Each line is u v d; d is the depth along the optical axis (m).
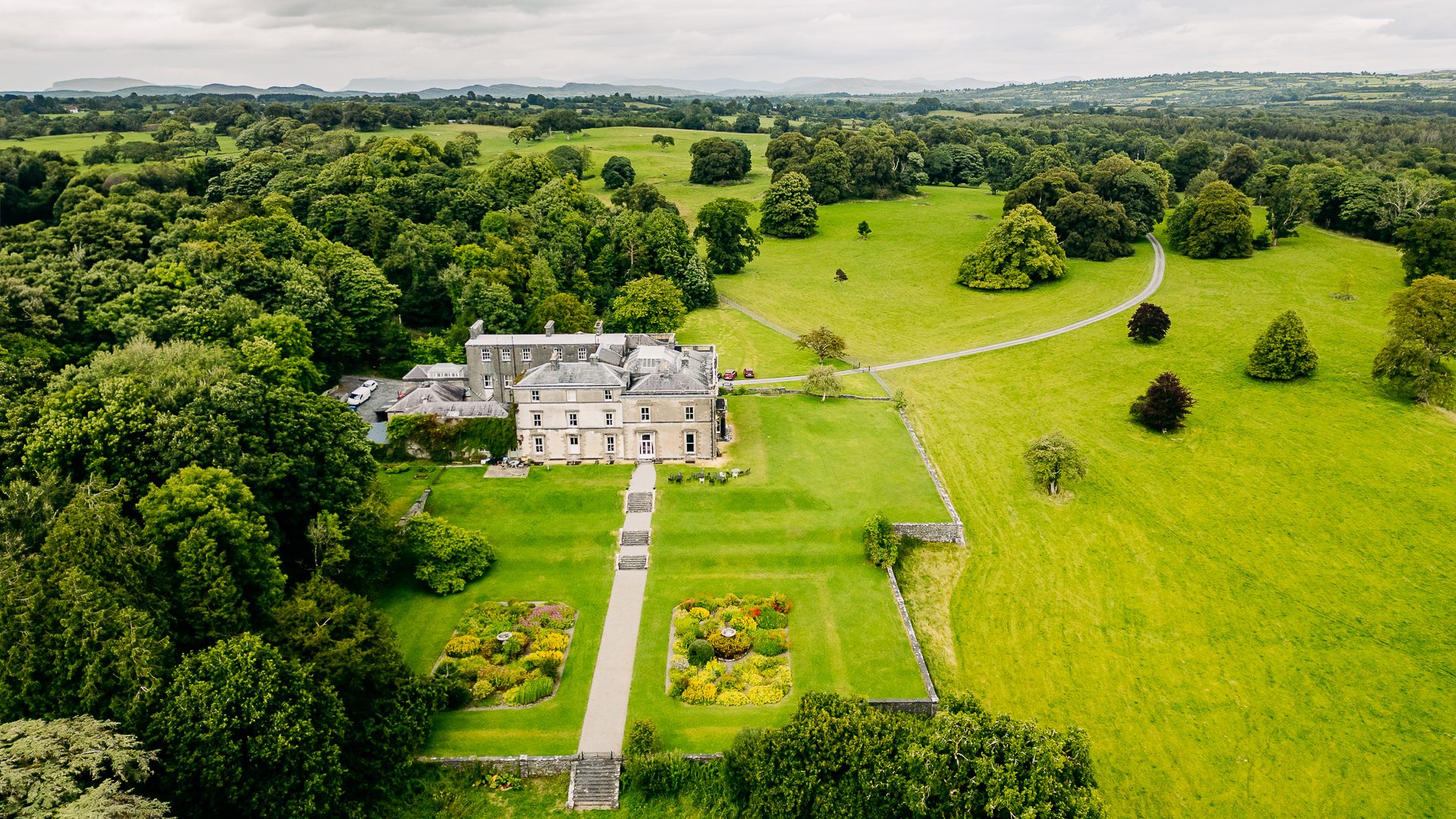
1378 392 118.75
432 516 85.19
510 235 157.62
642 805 56.41
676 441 97.31
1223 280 172.12
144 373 77.44
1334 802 60.38
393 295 127.00
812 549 82.69
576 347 105.44
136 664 48.44
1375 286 163.25
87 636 48.84
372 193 162.25
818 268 191.00
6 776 40.66
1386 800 60.50
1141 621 77.88
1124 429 113.50
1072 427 114.19
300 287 114.88
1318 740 65.38
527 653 68.56
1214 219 184.62
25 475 68.06
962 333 151.12
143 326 99.19
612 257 161.75
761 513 87.75
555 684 65.62
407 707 58.53
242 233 125.94
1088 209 189.00
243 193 168.75
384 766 56.22
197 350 87.00
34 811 39.97
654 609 74.62
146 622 51.03
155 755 45.84
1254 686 70.62
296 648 56.94
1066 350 141.25
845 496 91.31
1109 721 66.69
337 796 51.16
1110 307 160.75
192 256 115.31
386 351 124.56
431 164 196.62
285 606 58.91
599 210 183.50
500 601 75.00
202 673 49.69
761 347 142.00
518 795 57.06
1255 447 107.19
